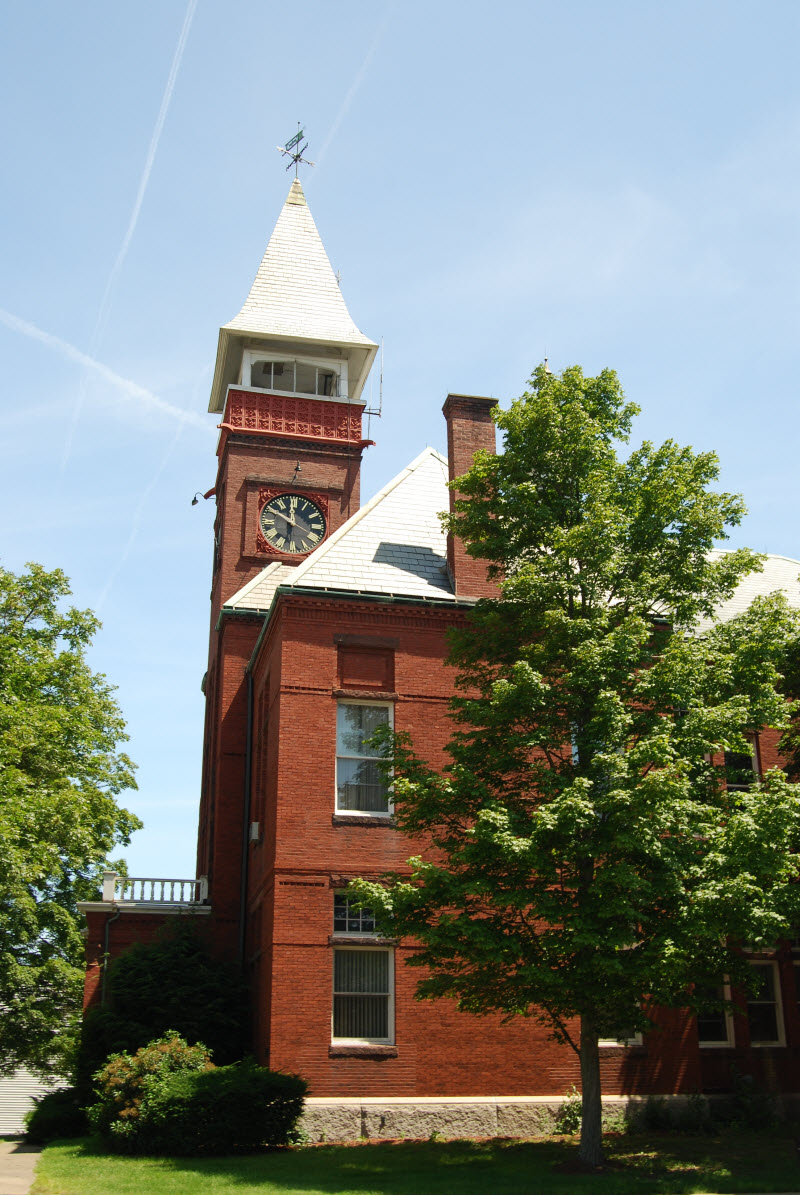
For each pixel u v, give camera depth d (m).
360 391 45.38
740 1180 16.12
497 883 17.69
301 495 39.50
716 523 19.56
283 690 24.56
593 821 17.23
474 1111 22.44
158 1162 18.38
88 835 31.09
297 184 46.81
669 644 19.25
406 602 25.56
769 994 26.19
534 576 19.12
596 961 16.28
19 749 29.38
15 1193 15.33
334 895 23.56
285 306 42.62
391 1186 15.74
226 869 29.17
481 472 20.95
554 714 18.95
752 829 16.59
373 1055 22.50
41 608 35.09
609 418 21.31
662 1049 24.06
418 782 18.62
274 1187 15.62
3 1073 34.41
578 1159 17.69
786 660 22.75
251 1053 24.69
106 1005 25.00
